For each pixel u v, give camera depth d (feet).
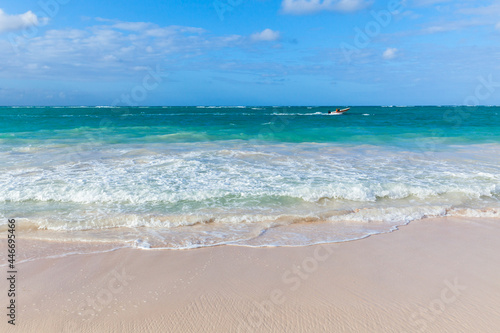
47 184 28.43
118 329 11.73
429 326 12.10
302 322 12.25
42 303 13.17
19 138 56.90
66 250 18.04
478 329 11.98
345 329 11.91
